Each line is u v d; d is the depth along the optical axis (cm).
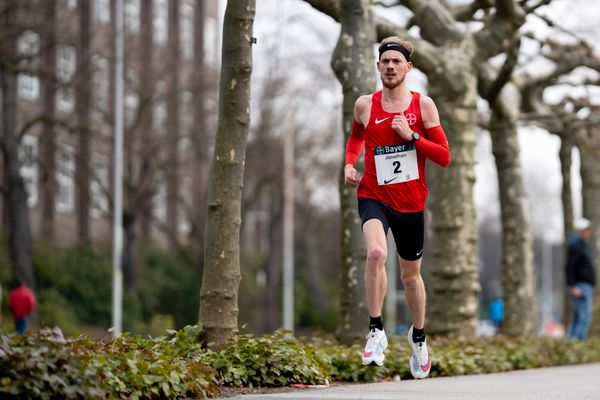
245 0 2289
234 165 2286
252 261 14538
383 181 1875
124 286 10331
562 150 5919
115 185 9006
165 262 11669
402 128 1834
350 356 2534
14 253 8962
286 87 11525
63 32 9244
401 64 1862
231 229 2280
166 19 13212
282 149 12375
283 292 14588
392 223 1905
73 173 9956
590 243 6275
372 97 1895
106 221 11681
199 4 14012
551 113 5550
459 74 4016
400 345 2848
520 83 5188
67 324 9050
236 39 2291
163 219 12988
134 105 11669
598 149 6062
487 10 4653
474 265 4069
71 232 11200
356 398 1848
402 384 2308
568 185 5931
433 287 4072
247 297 13150
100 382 1638
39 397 1524
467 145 4050
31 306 5962
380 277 1883
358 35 3097
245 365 2164
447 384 2319
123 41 10081
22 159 9406
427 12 4106
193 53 13162
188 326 2250
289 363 2206
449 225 4038
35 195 10812
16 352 1523
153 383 1791
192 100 11388
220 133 2294
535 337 4288
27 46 9788
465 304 4028
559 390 2189
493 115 5031
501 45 4097
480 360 3167
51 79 8900
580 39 4391
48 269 9694
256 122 12081
